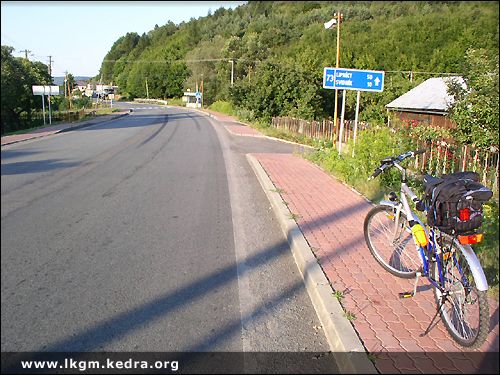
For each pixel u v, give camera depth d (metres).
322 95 32.44
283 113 33.03
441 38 25.59
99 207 7.32
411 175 8.66
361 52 30.92
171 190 8.72
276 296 4.15
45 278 4.45
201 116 46.72
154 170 11.16
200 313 3.79
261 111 33.97
